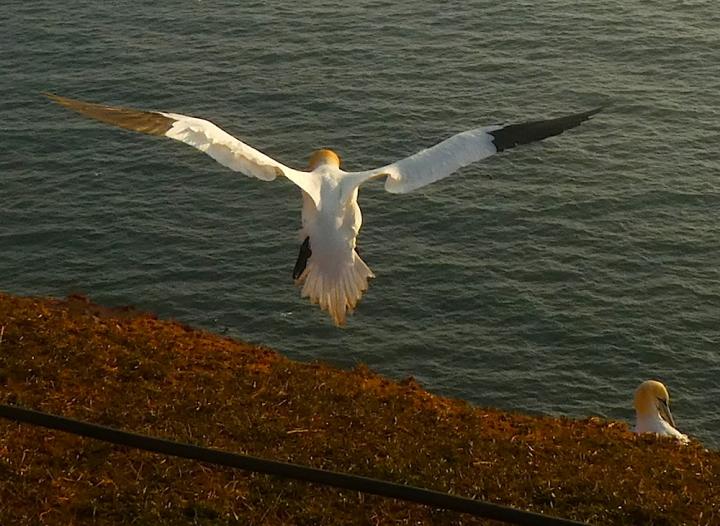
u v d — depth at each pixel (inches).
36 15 2527.1
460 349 1488.7
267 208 1801.2
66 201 1814.7
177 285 1621.6
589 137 2003.0
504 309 1565.0
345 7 2583.7
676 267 1653.5
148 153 1951.3
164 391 619.5
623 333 1514.5
